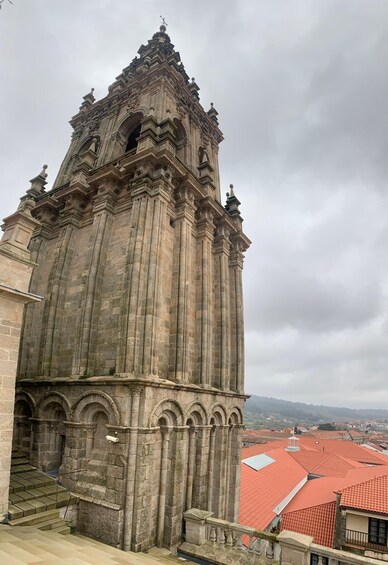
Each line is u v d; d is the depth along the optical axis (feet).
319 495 138.21
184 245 68.03
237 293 86.84
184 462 59.57
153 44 105.70
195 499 62.03
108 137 88.89
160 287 59.93
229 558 49.47
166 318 63.26
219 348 76.79
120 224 68.90
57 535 44.04
